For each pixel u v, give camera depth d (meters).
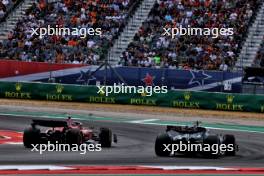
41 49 143.38
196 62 132.00
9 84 126.94
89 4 150.88
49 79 131.25
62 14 150.25
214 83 123.00
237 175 49.16
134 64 135.50
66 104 122.38
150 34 140.88
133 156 60.59
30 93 126.00
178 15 143.00
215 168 52.69
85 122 100.44
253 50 133.50
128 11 148.12
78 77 129.00
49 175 45.41
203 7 143.25
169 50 136.00
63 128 64.50
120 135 84.56
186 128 62.59
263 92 120.25
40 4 153.88
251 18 139.50
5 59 143.62
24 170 47.50
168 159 59.06
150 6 148.50
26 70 133.38
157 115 113.81
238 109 117.31
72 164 52.59
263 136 90.38
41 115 108.19
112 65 137.38
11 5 157.25
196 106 118.75
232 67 130.00
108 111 117.00
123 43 141.75
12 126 91.94
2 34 151.00
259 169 53.12
